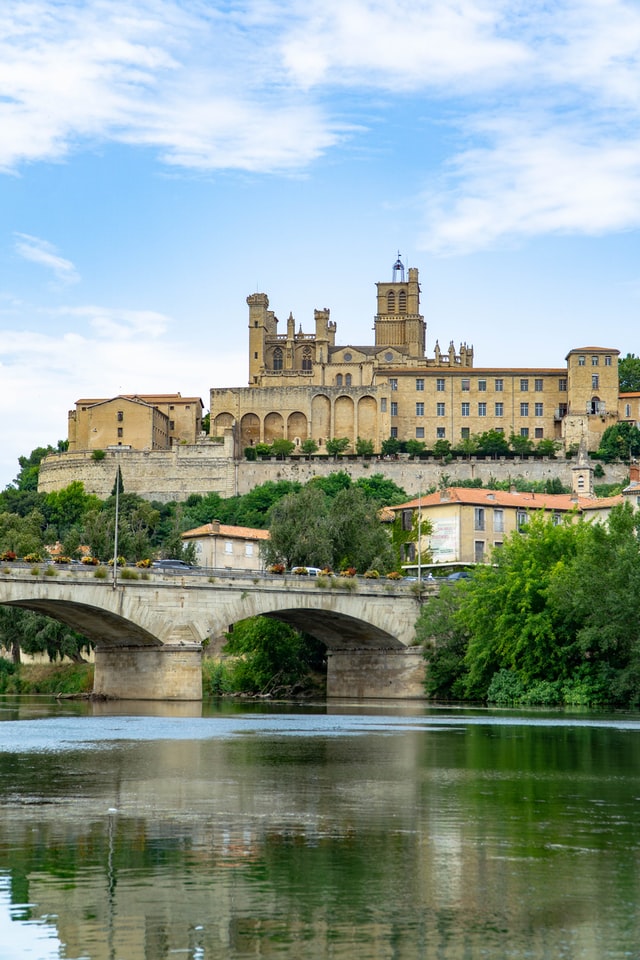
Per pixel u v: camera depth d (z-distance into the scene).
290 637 159.62
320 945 31.19
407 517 186.88
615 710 115.31
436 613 138.38
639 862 39.62
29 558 117.75
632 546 118.75
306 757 68.81
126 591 122.19
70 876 37.38
